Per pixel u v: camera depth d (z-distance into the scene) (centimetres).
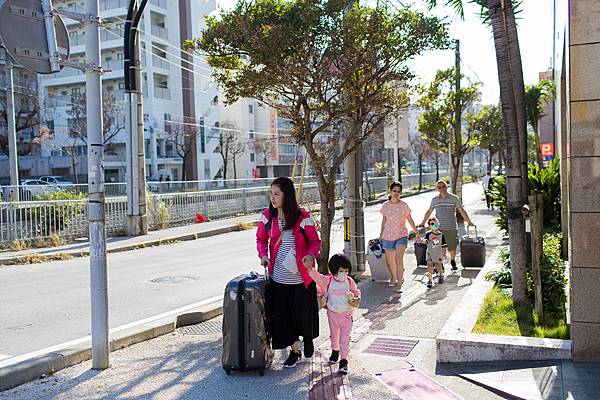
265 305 574
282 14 892
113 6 5231
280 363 611
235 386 543
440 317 776
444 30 927
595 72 536
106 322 605
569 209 553
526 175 840
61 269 1322
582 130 540
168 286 1094
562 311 696
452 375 557
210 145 5878
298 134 988
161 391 532
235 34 881
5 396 525
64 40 566
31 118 4731
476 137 2677
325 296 596
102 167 596
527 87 2458
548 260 827
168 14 5422
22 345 696
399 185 972
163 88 5347
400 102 1014
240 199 2698
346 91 959
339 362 584
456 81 2298
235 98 971
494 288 842
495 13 759
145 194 1947
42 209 1683
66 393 531
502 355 573
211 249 1691
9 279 1180
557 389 489
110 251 1631
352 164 1120
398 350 641
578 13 538
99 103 592
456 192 2397
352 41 886
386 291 957
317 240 598
